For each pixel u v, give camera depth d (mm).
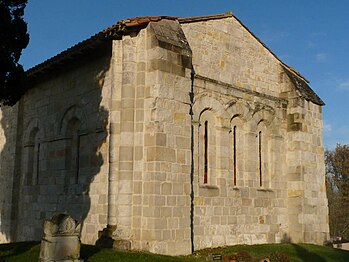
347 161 51125
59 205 18781
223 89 18828
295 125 21422
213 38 18891
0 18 14008
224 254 15641
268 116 20891
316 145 22312
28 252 14031
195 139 17234
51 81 20562
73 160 18562
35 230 20141
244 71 20141
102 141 16906
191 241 15797
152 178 14688
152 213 14500
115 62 15852
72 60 18484
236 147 19312
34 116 21562
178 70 15852
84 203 17391
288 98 21828
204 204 17156
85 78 18344
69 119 18969
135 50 15750
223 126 18484
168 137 15203
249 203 19141
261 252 16766
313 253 17953
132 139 15164
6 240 21906
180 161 15492
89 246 14531
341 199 51312
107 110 16828
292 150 21375
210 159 17906
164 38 15625
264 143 20734
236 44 19922
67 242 11719
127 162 15016
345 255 18656
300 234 20500
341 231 51156
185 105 15938
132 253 13484
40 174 20453
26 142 21859
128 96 15367
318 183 22000
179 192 15297
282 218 20672
